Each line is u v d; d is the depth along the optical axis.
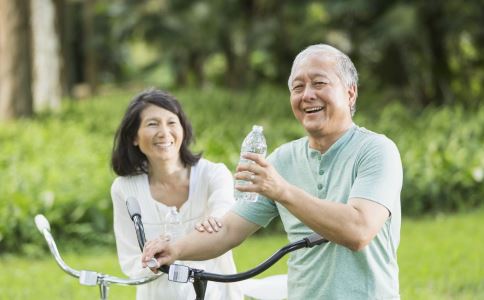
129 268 6.27
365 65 37.88
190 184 6.31
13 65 25.47
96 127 24.95
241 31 44.41
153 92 6.29
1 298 10.22
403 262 11.44
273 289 6.37
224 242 5.17
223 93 38.00
